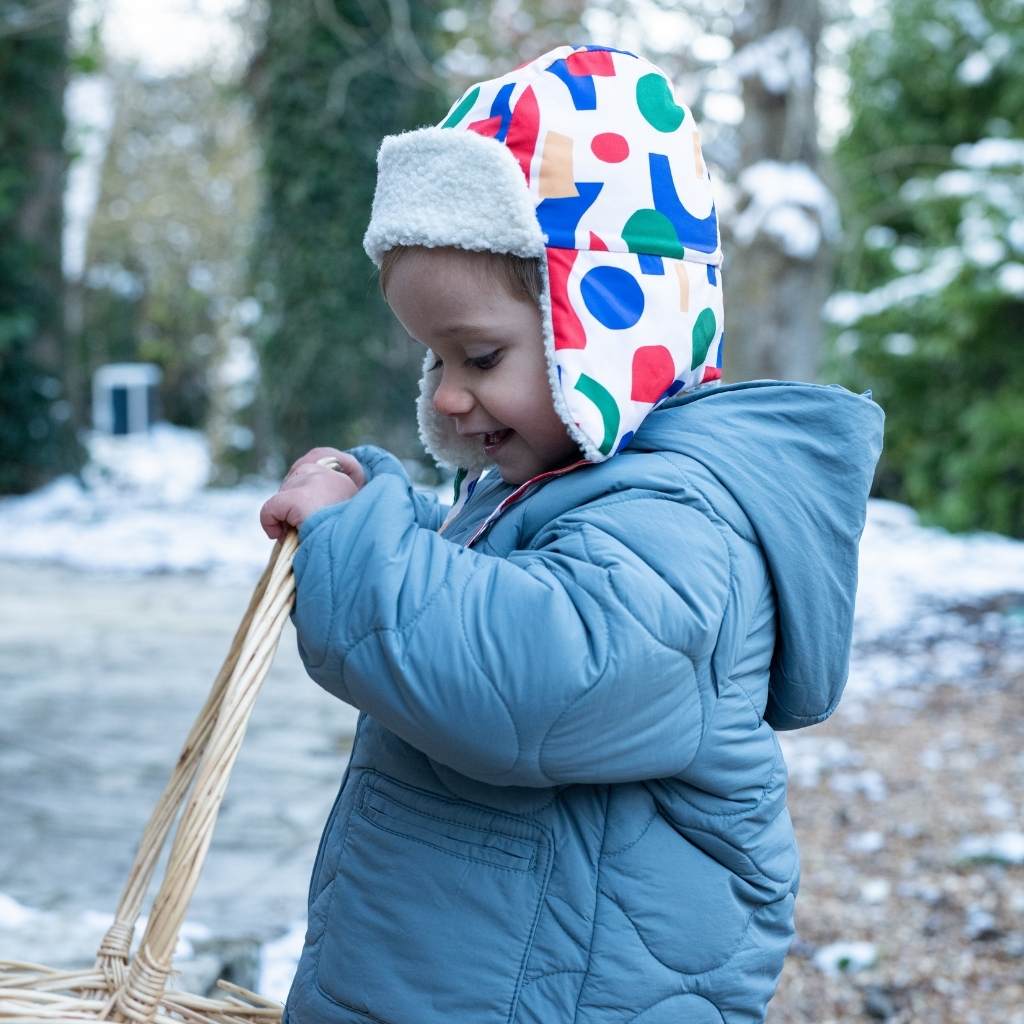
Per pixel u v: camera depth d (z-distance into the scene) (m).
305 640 1.36
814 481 1.46
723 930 1.41
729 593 1.37
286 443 13.47
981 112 12.16
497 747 1.29
